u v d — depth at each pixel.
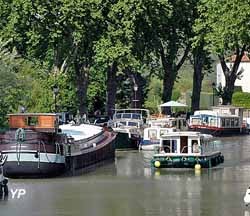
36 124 82.31
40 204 63.44
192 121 134.25
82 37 133.62
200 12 149.38
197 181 76.38
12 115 82.62
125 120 122.06
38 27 133.12
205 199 65.50
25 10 131.62
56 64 134.50
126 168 87.62
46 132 79.12
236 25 140.38
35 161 77.62
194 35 154.00
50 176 78.94
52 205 63.03
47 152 78.25
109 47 134.62
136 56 140.62
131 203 63.97
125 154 104.62
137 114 128.88
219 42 142.75
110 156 97.25
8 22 134.38
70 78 137.12
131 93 157.88
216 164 90.44
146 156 101.62
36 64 134.00
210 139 92.12
